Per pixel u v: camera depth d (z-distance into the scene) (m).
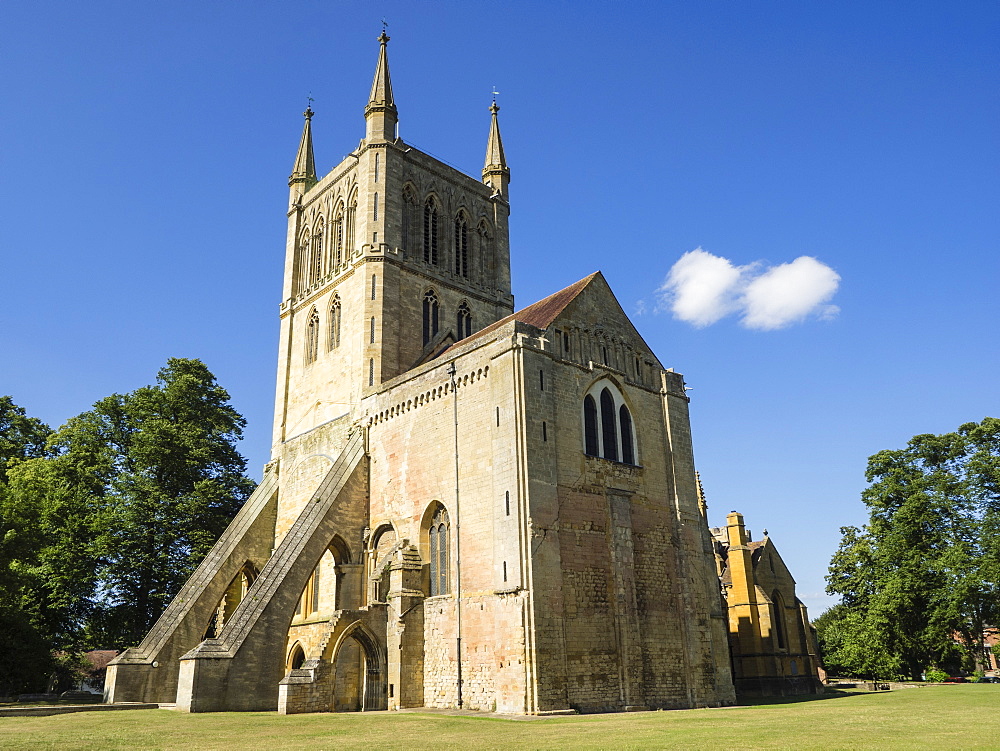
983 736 26.61
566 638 43.56
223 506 71.12
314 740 29.25
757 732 29.17
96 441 70.12
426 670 47.47
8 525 50.78
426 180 71.12
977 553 70.25
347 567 54.59
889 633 77.31
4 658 54.50
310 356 70.62
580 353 52.19
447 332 67.56
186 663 44.84
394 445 55.72
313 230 75.12
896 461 80.31
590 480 49.19
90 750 25.84
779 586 79.19
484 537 46.06
